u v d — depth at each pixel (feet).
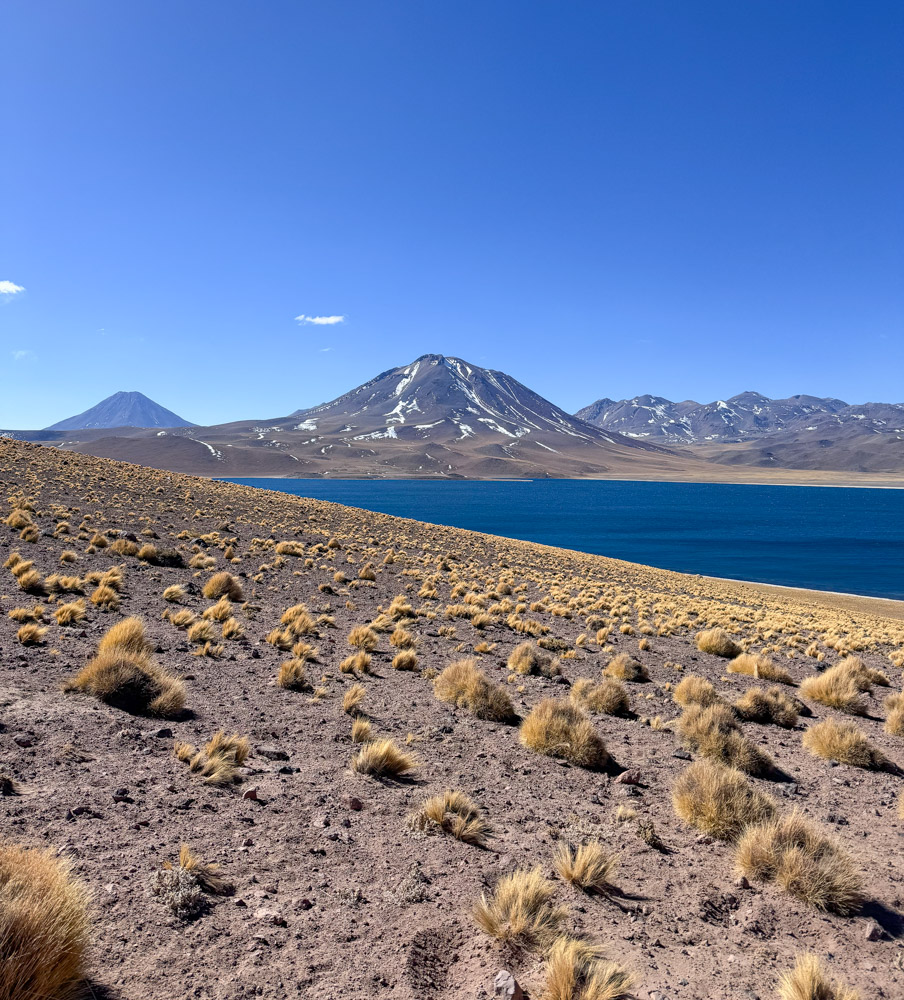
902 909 20.59
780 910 19.44
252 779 24.25
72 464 155.22
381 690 41.04
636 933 17.13
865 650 91.97
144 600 57.62
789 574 306.14
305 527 140.46
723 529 574.97
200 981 12.94
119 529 92.38
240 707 33.22
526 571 140.15
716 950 16.90
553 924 16.66
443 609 78.79
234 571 82.07
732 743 34.60
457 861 19.93
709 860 22.53
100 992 12.12
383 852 19.90
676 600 126.82
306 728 31.40
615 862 19.63
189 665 39.65
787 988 14.97
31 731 24.41
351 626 61.41
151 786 21.67
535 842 22.26
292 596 72.54
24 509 91.04
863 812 29.37
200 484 180.55
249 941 14.46
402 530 173.06
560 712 34.63
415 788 25.86
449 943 15.67
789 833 22.09
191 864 16.78
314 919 15.78
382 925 15.94
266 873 17.65
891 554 395.55
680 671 61.11
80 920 12.38
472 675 41.22
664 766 32.89
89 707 28.35
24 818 17.78
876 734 45.75
